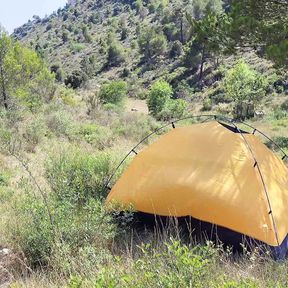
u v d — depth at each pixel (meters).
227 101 46.50
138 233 5.20
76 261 4.07
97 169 7.11
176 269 2.68
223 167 5.20
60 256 4.15
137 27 112.94
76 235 4.51
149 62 84.19
